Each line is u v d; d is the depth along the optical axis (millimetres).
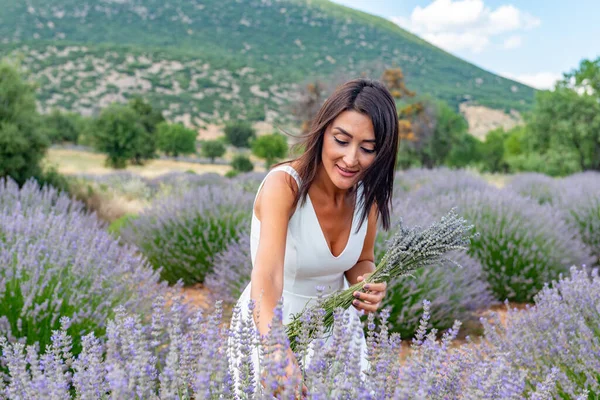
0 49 142125
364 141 1715
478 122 149375
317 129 1761
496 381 1440
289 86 148625
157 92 129250
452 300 4637
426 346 1557
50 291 3084
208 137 109188
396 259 1789
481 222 6230
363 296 1815
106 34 188750
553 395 2363
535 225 6289
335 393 1257
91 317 3037
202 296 5734
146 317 3111
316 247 1904
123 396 1175
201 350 1435
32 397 1291
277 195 1785
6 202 5738
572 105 26328
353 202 1963
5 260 3178
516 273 5746
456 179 12594
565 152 26547
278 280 1688
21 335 2896
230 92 137625
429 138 35094
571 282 3143
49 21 187250
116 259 3957
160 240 6176
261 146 59219
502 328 2775
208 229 6258
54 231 3666
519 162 31297
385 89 1732
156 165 53125
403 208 6043
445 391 1592
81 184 12000
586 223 7605
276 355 1383
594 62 26250
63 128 66062
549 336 2598
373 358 1581
